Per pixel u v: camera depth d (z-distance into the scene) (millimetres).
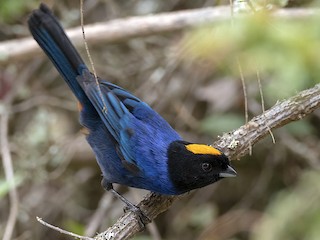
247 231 12906
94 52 14102
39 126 13328
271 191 13023
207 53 5875
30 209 13609
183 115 13172
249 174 13555
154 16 12031
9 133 14344
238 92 12812
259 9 7227
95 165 13555
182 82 13242
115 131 9000
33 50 12312
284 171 12883
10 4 12898
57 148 13039
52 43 9516
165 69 13000
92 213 13883
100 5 14961
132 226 8281
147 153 8602
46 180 13266
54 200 13742
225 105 12977
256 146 12984
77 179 13734
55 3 13961
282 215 7348
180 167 8281
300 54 5473
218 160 8102
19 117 14414
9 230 10406
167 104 13312
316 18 5590
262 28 5566
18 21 14102
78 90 9539
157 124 8914
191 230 13344
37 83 14148
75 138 13375
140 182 8844
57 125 14164
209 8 11641
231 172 8156
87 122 9547
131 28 12078
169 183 8422
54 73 14328
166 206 8656
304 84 8445
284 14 9578
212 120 12445
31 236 13406
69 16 14078
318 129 13000
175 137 8742
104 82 9445
